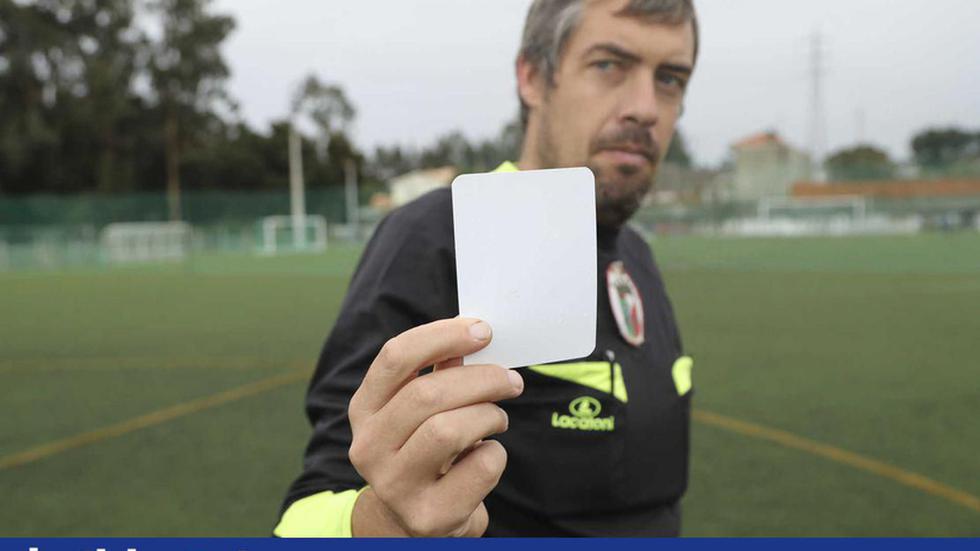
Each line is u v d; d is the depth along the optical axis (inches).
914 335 301.6
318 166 1891.0
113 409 208.2
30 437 181.9
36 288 621.0
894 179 1047.6
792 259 698.8
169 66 1695.4
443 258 45.6
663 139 52.3
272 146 1828.2
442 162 2684.5
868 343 285.1
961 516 125.6
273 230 1139.3
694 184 1019.9
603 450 49.1
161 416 199.9
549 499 48.1
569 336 29.0
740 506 130.6
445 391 27.8
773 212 1039.6
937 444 162.4
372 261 46.8
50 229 1063.6
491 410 28.6
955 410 188.7
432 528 28.6
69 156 1577.3
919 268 602.5
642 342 54.6
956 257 687.1
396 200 1341.0
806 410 190.5
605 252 54.4
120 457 165.6
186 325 377.7
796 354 265.0
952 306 387.2
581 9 49.4
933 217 1039.0
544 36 51.0
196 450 169.9
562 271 28.9
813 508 129.4
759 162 1188.5
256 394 223.5
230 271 783.7
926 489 137.3
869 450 158.7
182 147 1731.1
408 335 28.3
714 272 594.6
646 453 51.8
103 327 376.2
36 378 251.8
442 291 45.4
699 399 202.8
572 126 50.6
